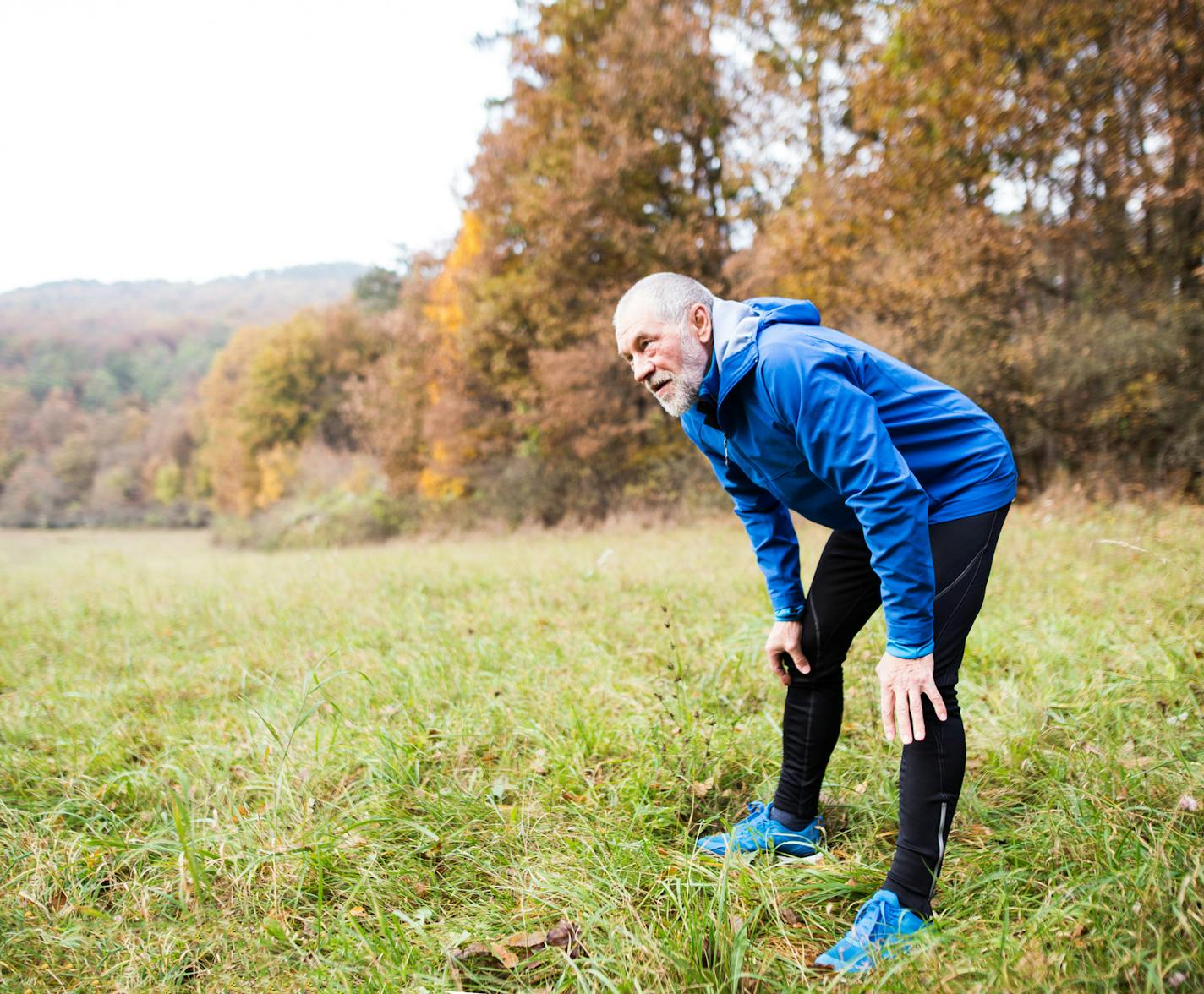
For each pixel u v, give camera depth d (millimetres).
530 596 5598
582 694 3248
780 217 12195
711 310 1916
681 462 14672
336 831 2320
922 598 1676
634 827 2301
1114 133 8906
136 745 3262
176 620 6004
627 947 1727
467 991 1720
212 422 45875
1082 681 2908
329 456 29359
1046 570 4996
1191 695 2711
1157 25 8461
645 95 14930
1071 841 1973
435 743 2912
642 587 5637
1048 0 8750
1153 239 9414
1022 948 1603
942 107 9922
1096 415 9180
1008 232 9727
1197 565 4375
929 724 1767
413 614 5250
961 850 2045
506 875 2141
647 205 16078
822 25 12023
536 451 17891
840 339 1834
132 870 2277
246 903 2062
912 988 1562
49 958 1912
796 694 2176
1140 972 1520
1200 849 1773
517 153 16734
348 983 1738
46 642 5562
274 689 3809
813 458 1740
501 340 17734
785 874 2000
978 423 1818
